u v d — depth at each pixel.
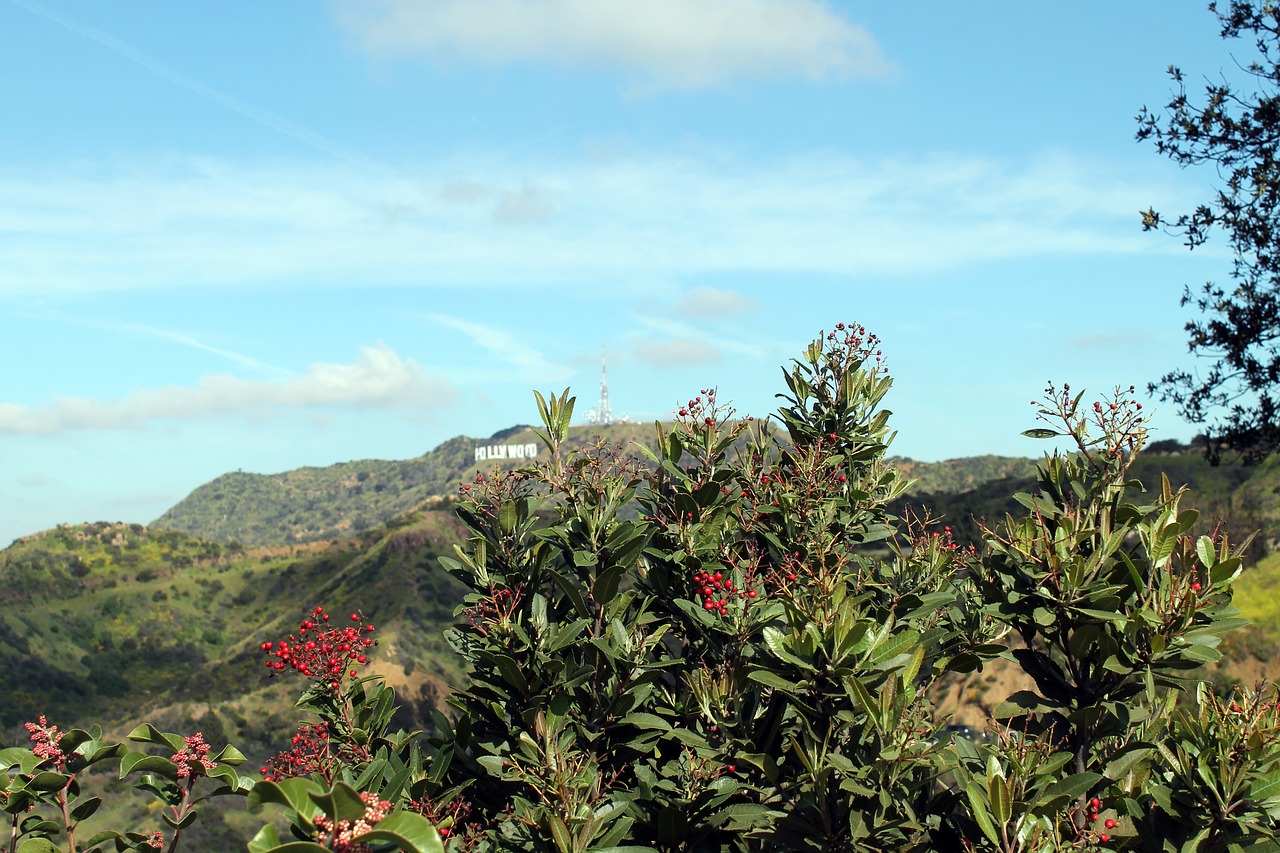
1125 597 5.84
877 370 8.29
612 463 7.18
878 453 8.12
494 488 6.99
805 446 7.96
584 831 5.17
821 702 5.25
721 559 7.13
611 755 6.38
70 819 5.00
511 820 5.77
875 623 5.17
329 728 6.30
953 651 7.01
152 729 4.90
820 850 5.32
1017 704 5.86
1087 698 5.84
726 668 6.36
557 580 6.35
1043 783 4.96
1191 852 5.07
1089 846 4.98
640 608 7.05
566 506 7.13
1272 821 4.99
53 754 4.95
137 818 32.09
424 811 5.34
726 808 5.80
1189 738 5.47
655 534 7.18
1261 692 5.24
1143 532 5.75
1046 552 5.77
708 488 6.91
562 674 6.18
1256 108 14.46
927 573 7.29
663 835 5.71
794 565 6.73
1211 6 14.74
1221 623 5.48
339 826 3.44
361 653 6.52
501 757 6.09
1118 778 5.72
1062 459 6.54
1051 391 6.44
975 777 5.00
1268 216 14.32
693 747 5.96
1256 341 14.48
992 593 6.12
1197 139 14.80
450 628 6.91
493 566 7.00
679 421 7.38
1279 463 38.03
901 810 5.31
